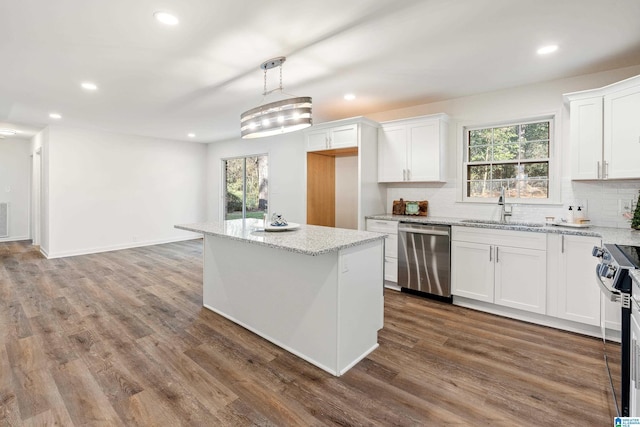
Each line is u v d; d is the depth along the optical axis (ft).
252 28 7.67
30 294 12.34
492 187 12.85
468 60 9.55
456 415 5.94
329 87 11.89
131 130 20.07
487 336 9.12
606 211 10.27
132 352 8.14
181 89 12.00
